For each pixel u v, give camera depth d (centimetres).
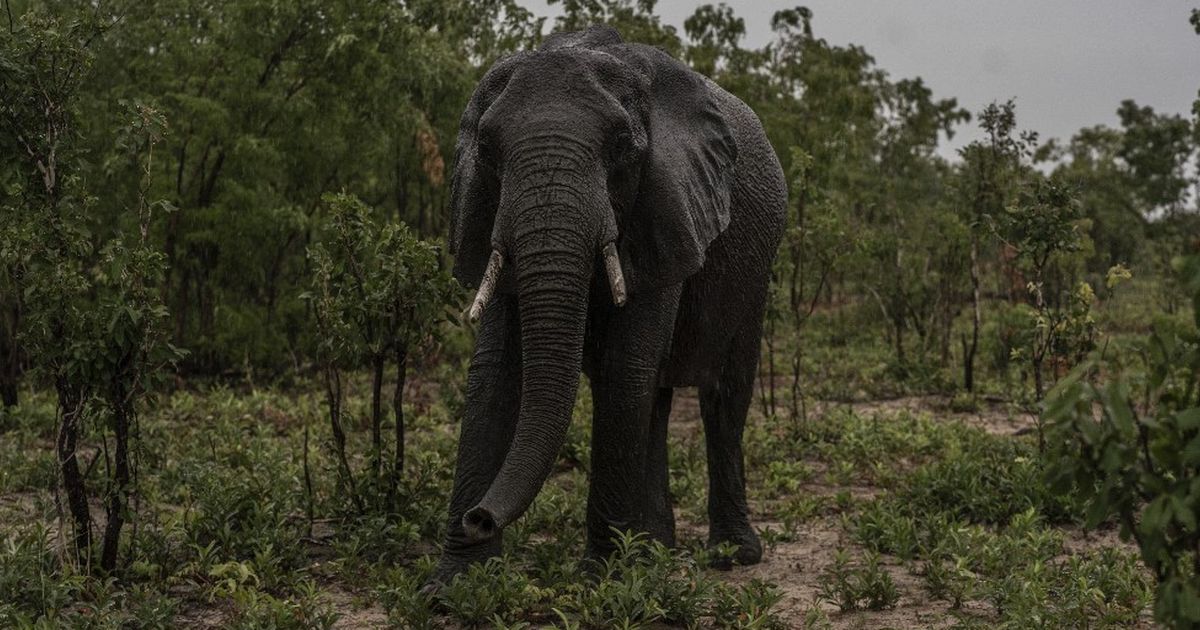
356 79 1745
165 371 646
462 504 602
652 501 708
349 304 762
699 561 685
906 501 909
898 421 1317
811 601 658
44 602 565
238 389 1622
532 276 529
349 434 1131
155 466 714
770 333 1405
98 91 1585
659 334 624
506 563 590
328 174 1811
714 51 2009
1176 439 372
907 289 2116
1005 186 1577
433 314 764
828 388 1684
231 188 1623
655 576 574
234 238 1652
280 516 706
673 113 635
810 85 2012
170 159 1631
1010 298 1858
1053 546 734
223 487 756
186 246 1653
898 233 2247
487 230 586
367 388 1489
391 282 754
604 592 564
